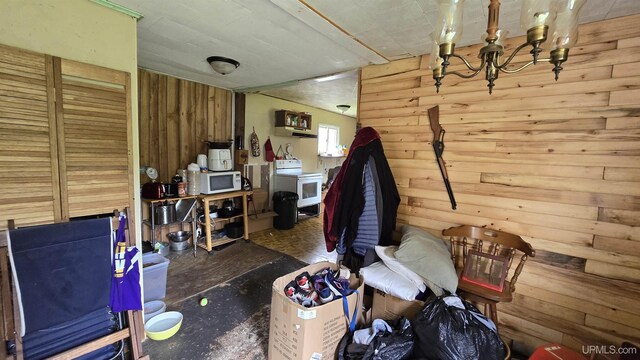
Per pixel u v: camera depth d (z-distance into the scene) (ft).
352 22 5.74
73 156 4.93
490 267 5.95
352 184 6.54
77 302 4.57
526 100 5.96
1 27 4.21
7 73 4.22
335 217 6.69
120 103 5.49
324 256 11.09
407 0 4.89
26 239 4.08
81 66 4.94
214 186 11.36
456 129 6.91
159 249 10.21
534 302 6.01
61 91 4.74
